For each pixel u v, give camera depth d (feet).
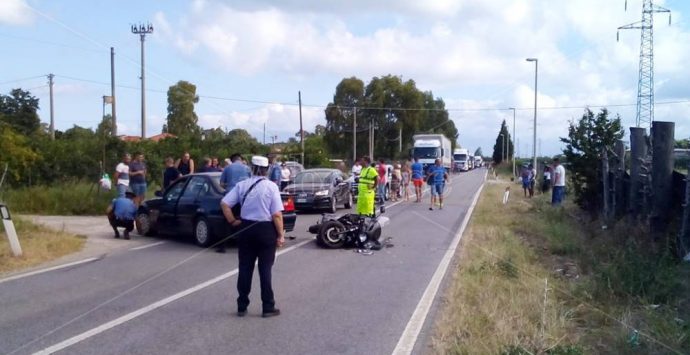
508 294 28.37
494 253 39.32
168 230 46.65
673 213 39.22
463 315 24.72
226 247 43.60
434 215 68.54
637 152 45.60
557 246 42.19
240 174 43.29
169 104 190.29
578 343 21.42
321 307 26.81
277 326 23.85
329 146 236.84
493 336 21.89
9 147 52.90
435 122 278.46
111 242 45.85
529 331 22.56
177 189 46.96
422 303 27.55
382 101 229.66
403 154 221.87
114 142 88.89
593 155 60.90
